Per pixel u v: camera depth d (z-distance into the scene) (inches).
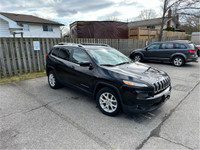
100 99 126.5
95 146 88.0
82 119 117.9
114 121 115.6
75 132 101.0
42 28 757.3
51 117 120.4
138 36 555.2
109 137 96.5
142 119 119.1
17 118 118.3
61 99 157.0
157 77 122.9
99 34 473.1
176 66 345.1
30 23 694.5
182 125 110.9
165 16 637.3
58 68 170.2
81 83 142.6
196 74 271.7
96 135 98.3
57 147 86.6
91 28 463.2
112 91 116.6
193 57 327.0
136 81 109.1
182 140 94.0
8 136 95.8
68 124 110.5
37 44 259.0
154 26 1100.5
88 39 346.9
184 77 251.0
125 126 109.0
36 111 130.4
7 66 234.4
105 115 124.5
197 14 578.9
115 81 112.7
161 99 117.7
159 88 115.2
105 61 140.9
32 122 112.8
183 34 928.3
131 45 490.9
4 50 226.8
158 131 103.5
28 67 262.1
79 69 141.9
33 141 91.4
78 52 151.6
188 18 622.8
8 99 155.6
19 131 101.3
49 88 191.2
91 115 124.3
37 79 230.7
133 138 95.7
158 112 131.0
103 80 120.6
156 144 90.3
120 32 521.3
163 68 325.4
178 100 156.6
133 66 144.6
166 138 96.0
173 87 199.0
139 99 105.9
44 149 85.0
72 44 167.2
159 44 367.2
